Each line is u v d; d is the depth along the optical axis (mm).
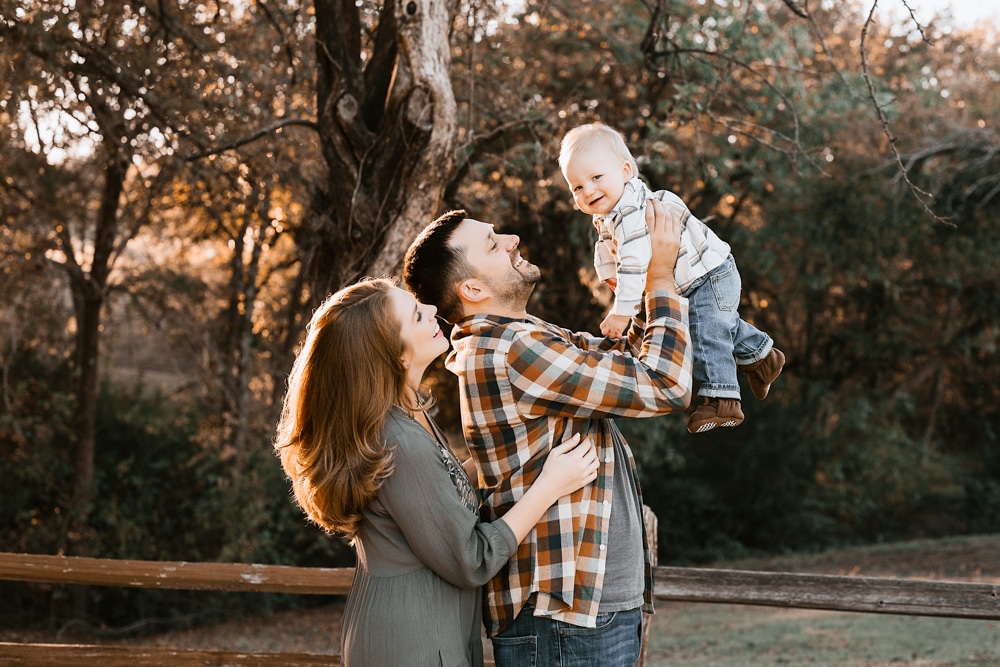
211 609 11492
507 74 7211
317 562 12391
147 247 11539
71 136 7414
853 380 16562
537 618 2160
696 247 2387
